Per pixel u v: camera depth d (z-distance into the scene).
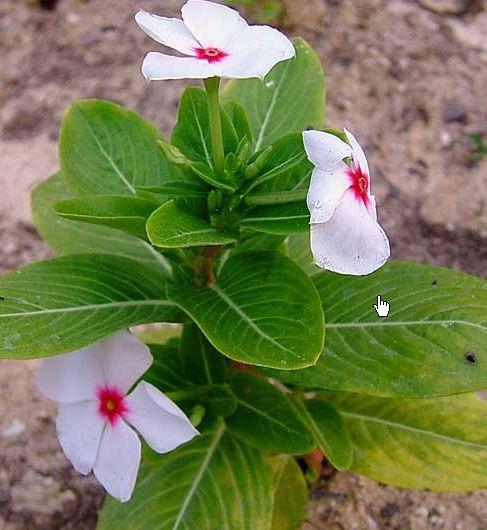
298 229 0.16
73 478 0.26
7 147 0.33
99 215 0.16
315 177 0.14
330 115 0.33
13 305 0.17
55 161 0.33
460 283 0.18
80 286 0.18
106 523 0.19
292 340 0.15
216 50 0.15
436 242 0.30
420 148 0.32
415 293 0.18
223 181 0.16
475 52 0.35
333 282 0.18
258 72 0.14
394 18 0.36
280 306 0.16
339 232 0.14
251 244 0.18
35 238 0.31
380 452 0.21
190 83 0.34
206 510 0.19
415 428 0.21
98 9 0.37
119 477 0.16
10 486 0.26
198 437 0.20
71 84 0.35
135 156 0.19
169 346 0.20
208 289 0.17
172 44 0.14
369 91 0.34
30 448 0.26
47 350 0.16
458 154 0.32
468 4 0.36
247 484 0.19
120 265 0.18
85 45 0.36
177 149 0.16
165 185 0.16
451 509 0.25
